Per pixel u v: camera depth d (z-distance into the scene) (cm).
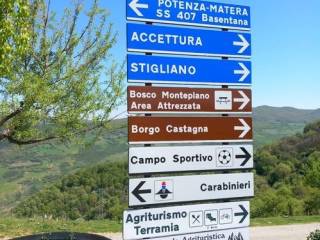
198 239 590
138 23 558
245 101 632
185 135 583
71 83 891
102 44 940
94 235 600
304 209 3669
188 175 585
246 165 631
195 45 596
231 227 615
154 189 562
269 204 3803
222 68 616
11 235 1195
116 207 2872
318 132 7375
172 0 582
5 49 582
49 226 1345
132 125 548
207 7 608
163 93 570
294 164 6550
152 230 560
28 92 825
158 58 568
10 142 945
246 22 639
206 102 600
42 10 905
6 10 573
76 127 912
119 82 940
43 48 895
